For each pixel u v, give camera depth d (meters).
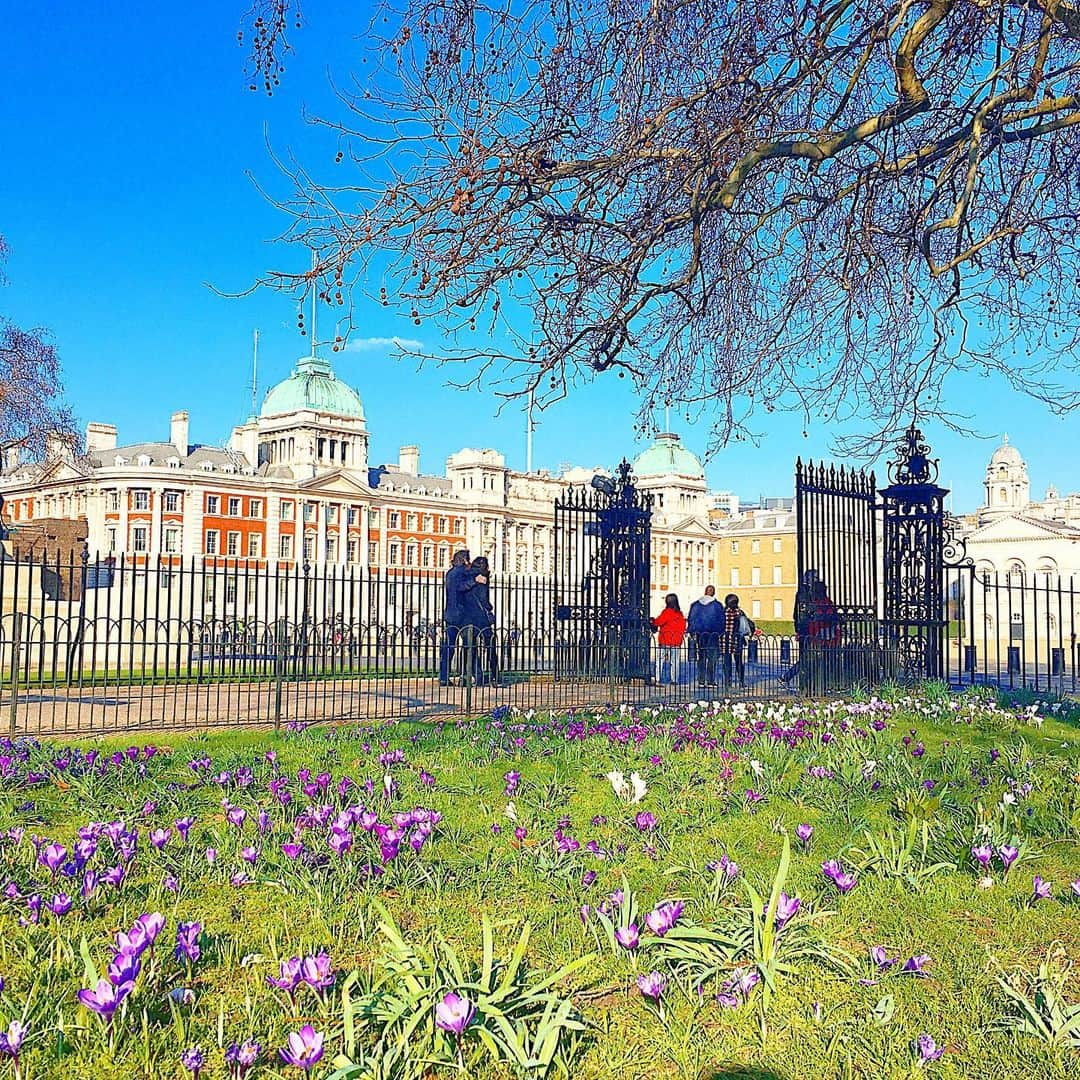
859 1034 3.50
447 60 7.66
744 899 4.89
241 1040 3.37
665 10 7.57
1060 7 6.91
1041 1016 3.58
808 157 7.92
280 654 12.12
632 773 7.28
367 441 98.12
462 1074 3.20
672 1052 3.42
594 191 8.21
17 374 41.06
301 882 4.95
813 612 14.54
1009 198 9.16
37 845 5.49
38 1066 3.19
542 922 4.65
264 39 7.64
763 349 8.85
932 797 6.70
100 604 23.95
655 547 97.75
